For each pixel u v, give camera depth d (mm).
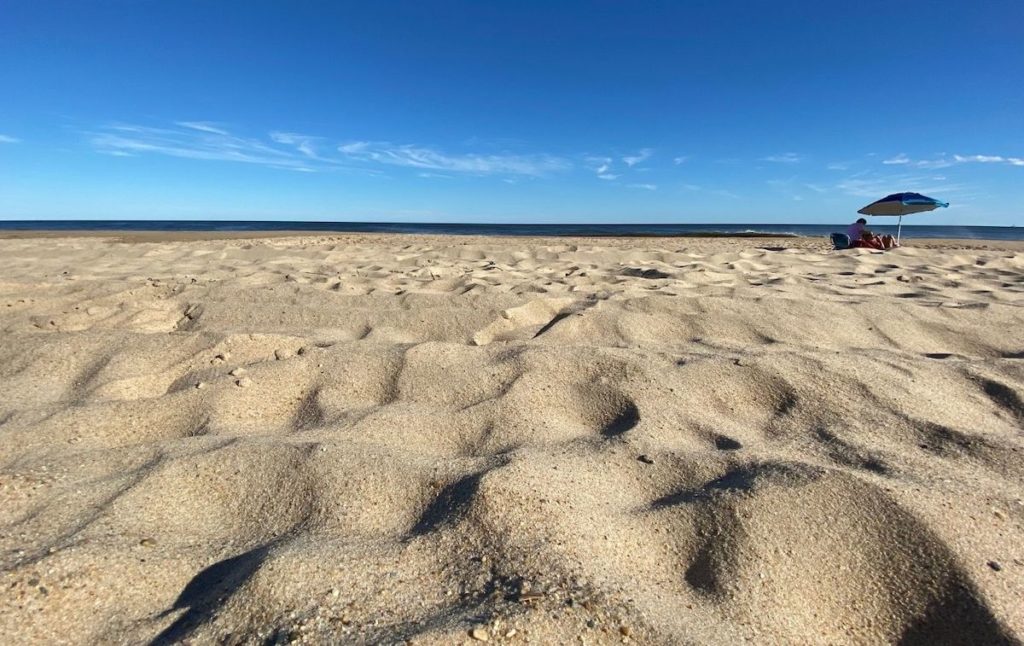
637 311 3850
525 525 1558
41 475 1800
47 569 1357
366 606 1297
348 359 2840
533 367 2740
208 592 1361
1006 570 1426
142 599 1346
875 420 2271
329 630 1225
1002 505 1646
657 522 1641
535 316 3984
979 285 5359
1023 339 3465
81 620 1269
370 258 8008
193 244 11070
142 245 10336
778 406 2459
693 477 1872
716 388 2562
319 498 1736
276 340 3186
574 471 1858
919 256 7672
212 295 4445
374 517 1668
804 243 14094
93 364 2885
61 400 2506
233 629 1239
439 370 2734
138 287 4699
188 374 2791
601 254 8227
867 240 9711
